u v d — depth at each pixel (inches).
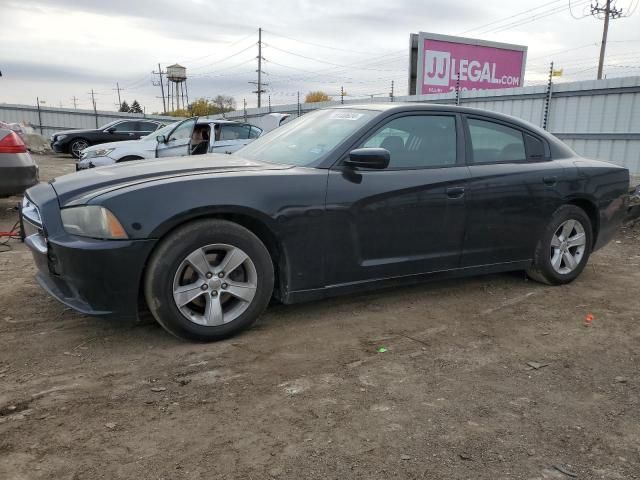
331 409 107.3
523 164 180.7
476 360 132.3
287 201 137.8
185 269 131.2
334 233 144.9
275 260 145.6
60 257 125.2
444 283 195.0
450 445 96.1
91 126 1366.9
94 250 120.7
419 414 106.3
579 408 110.7
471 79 799.1
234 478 85.8
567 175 187.2
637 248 269.4
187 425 100.3
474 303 174.7
